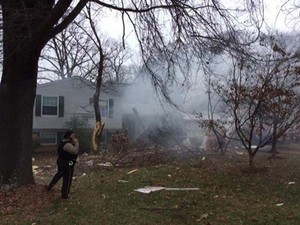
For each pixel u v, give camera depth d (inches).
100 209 324.5
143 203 345.7
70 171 362.3
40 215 307.1
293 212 312.2
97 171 556.7
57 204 338.6
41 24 364.5
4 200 348.8
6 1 359.9
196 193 384.8
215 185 426.3
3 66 399.5
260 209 323.3
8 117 394.6
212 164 588.1
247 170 514.9
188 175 488.7
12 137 393.7
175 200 355.6
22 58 385.4
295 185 426.9
